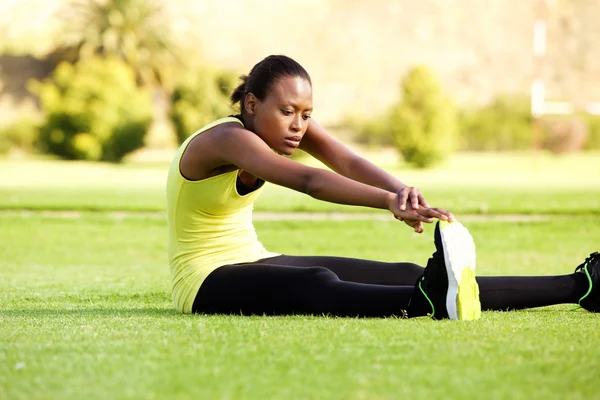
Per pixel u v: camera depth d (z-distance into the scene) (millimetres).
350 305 4633
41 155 47406
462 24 73938
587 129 52594
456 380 3145
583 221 16312
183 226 5066
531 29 72438
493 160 48031
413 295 4492
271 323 4438
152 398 2941
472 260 4406
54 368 3404
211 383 3133
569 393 2969
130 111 45375
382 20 74312
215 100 45656
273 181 4457
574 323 4531
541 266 9945
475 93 67625
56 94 45031
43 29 64125
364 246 13438
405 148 41500
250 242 5211
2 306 5938
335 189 4258
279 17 73688
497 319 4625
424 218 4199
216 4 73000
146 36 54688
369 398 2908
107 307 5836
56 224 16250
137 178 33594
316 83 68188
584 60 69188
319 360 3498
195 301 4988
